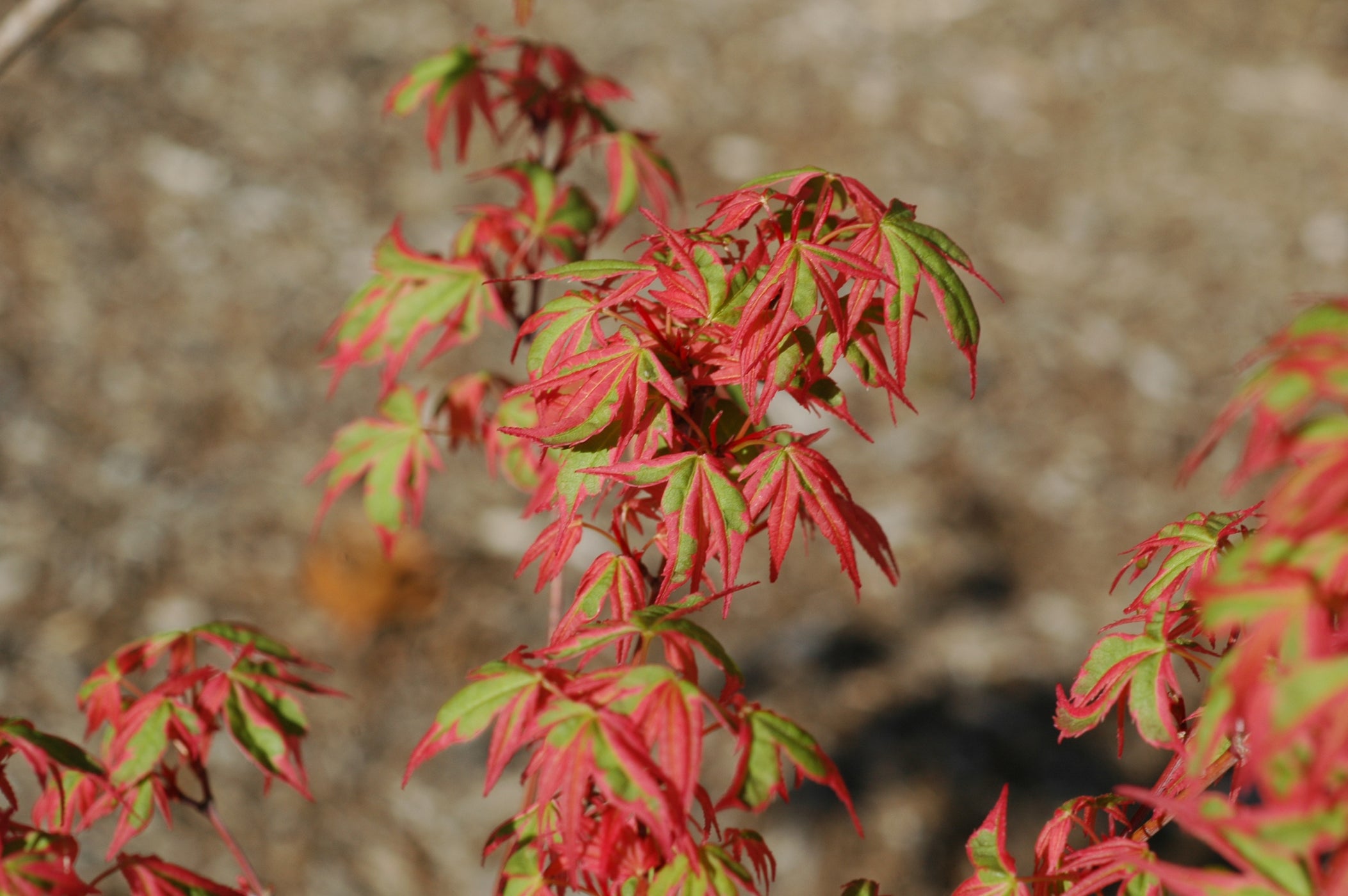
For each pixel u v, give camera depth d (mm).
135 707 1700
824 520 1288
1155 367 5461
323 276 5477
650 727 1127
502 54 6898
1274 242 6117
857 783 3875
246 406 4902
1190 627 1448
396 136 6328
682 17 7422
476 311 2041
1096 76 7223
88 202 5488
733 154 6434
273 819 3633
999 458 5020
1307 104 7043
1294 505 788
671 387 1218
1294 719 788
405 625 4258
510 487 4855
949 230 6059
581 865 1361
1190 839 3750
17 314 4957
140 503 4441
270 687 1747
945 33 7520
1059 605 4496
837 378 5262
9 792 1426
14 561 4129
